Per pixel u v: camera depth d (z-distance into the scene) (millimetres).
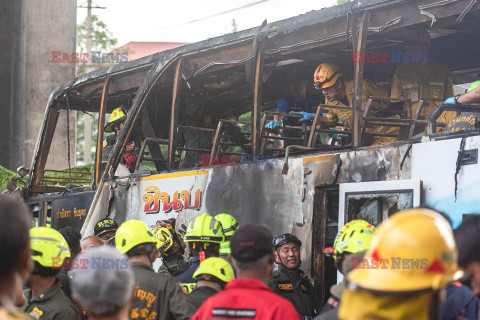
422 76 9133
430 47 11008
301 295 6426
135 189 10070
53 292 4656
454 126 6637
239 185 8406
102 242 7160
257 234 3984
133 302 4828
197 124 13195
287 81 12297
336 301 3680
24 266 2303
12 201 2318
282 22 8539
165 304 4809
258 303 3777
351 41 7660
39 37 41375
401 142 6410
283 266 6453
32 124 41188
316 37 8062
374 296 1932
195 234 5941
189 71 10188
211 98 13273
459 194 5699
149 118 13789
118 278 2984
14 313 2172
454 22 7398
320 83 9711
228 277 5008
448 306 3221
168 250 7152
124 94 12938
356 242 3943
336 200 7445
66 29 41875
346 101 10469
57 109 13680
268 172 8000
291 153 7832
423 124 8180
